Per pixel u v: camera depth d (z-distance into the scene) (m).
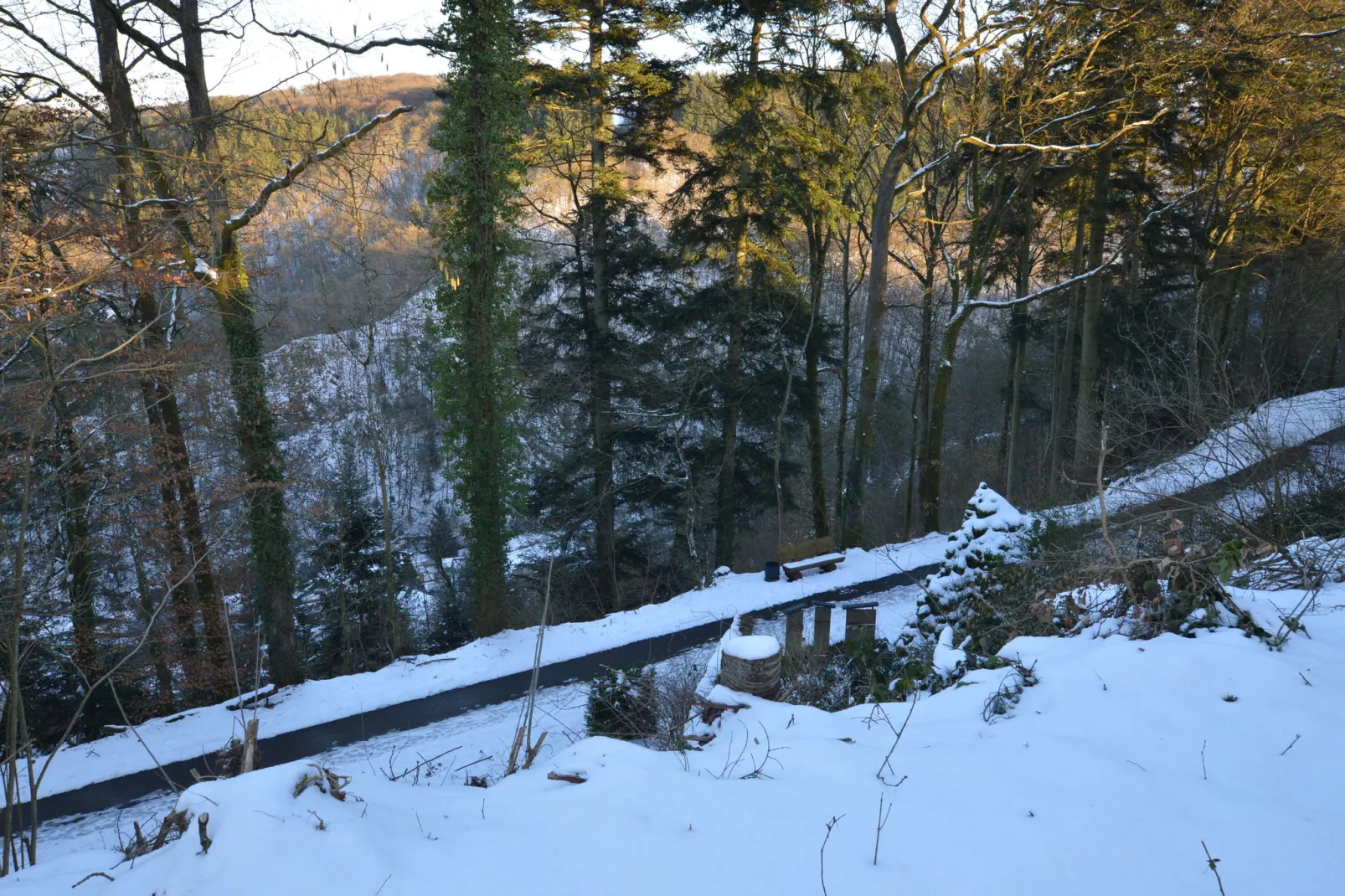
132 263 11.45
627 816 3.03
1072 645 4.68
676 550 23.92
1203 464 10.98
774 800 3.19
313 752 11.10
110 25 13.17
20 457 10.74
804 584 16.23
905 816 2.99
